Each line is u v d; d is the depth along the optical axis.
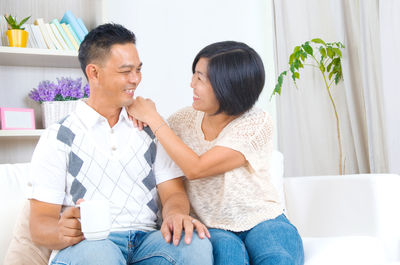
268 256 1.27
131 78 1.37
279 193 1.85
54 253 1.22
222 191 1.46
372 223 1.82
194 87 1.46
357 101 2.90
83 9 2.95
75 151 1.32
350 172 3.01
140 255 1.22
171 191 1.47
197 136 1.53
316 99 3.25
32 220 1.25
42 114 2.65
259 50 3.73
